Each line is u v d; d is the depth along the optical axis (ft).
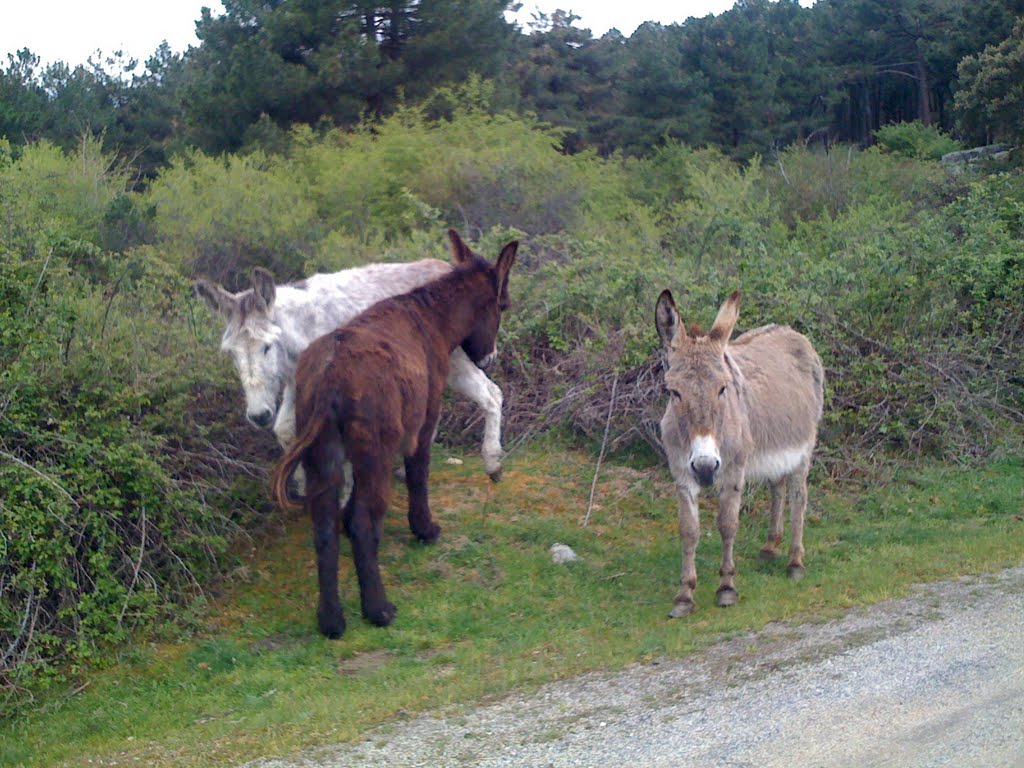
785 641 19.35
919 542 26.76
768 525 28.63
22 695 20.71
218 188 45.88
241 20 76.23
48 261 25.32
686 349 20.77
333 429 21.75
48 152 47.03
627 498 30.07
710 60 105.40
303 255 41.65
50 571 21.54
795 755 14.32
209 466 26.32
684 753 14.66
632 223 53.36
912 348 34.81
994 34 96.27
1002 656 17.37
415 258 38.68
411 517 26.25
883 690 16.31
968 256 36.96
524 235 38.75
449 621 22.93
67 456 23.24
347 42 68.90
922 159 76.95
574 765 14.61
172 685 20.85
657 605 23.32
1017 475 32.45
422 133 57.00
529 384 34.47
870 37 128.77
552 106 96.78
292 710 18.48
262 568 25.71
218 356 27.45
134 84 99.40
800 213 63.31
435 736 16.40
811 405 25.45
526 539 27.12
